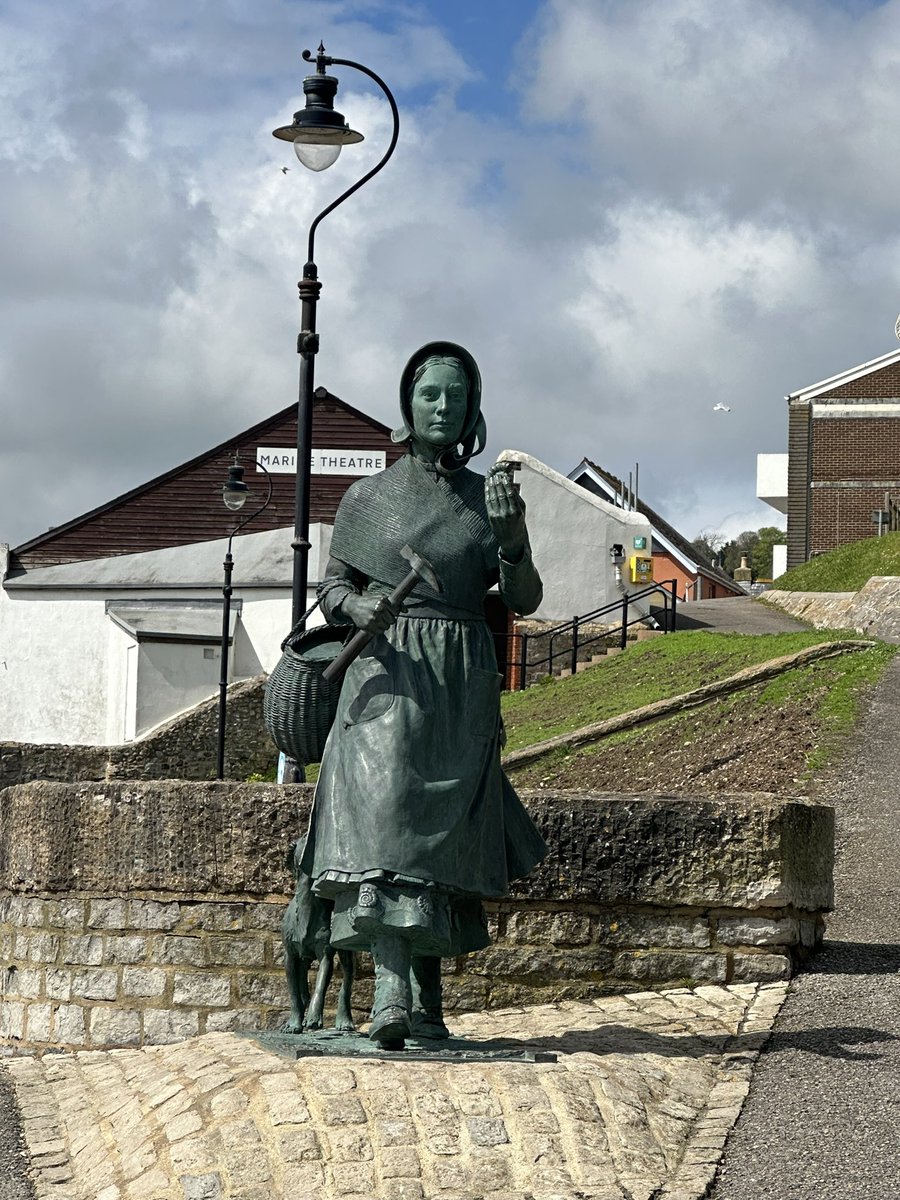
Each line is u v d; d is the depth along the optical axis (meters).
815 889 10.08
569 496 37.00
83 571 41.31
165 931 10.29
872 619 28.78
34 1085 8.29
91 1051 10.36
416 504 7.69
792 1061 7.78
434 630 7.53
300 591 15.12
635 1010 9.06
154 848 10.33
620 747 21.73
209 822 10.21
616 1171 6.33
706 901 9.53
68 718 40.47
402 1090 6.64
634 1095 6.98
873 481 53.25
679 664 27.28
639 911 9.62
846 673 21.52
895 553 39.41
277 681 7.78
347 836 7.25
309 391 15.23
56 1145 7.35
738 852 9.53
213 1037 8.29
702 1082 7.45
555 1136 6.46
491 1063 7.04
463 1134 6.42
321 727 7.76
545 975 9.62
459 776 7.36
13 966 10.98
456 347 7.74
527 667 35.31
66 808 10.64
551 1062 7.23
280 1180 6.18
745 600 39.38
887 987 9.13
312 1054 7.21
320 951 8.11
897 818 14.89
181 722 31.45
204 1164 6.34
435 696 7.41
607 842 9.62
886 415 53.22
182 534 46.41
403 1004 7.14
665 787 19.02
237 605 39.69
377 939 7.25
